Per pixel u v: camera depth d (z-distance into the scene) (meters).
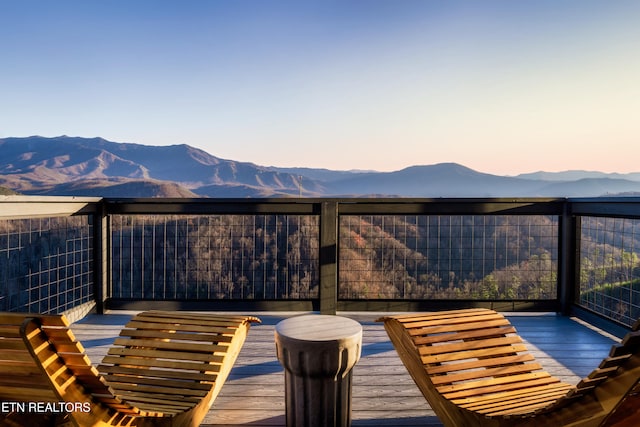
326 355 1.96
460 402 1.94
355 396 2.75
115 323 4.30
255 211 4.55
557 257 4.66
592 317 4.21
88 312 4.49
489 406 1.87
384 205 4.55
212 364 2.28
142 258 4.66
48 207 3.80
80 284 4.39
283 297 4.70
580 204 4.39
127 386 2.12
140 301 4.65
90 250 4.57
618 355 1.17
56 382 1.35
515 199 4.52
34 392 1.46
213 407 2.60
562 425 1.47
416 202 4.54
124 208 4.61
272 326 4.30
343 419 2.10
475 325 2.47
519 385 2.11
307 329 2.14
